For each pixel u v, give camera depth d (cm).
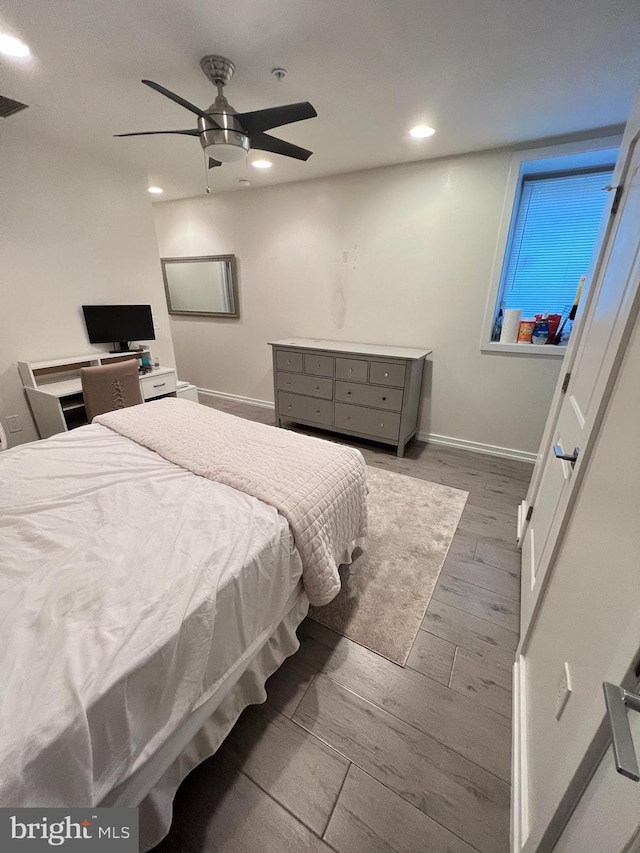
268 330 413
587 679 67
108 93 191
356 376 315
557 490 138
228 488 139
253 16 135
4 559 102
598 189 257
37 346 280
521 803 93
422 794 102
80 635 79
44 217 268
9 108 208
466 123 217
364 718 120
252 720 120
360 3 128
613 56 154
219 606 95
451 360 316
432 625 155
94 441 181
